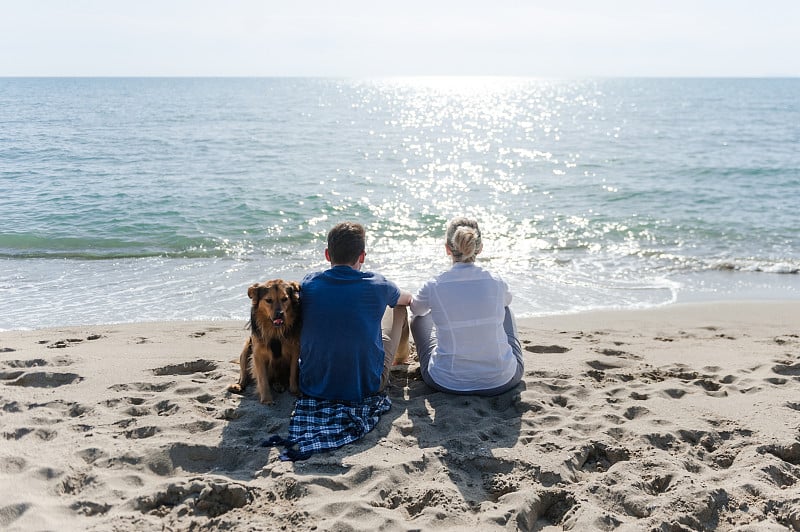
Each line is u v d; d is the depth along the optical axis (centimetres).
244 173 2022
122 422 402
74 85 16938
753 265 1056
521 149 2869
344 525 289
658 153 2656
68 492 321
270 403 436
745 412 432
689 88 15800
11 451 356
